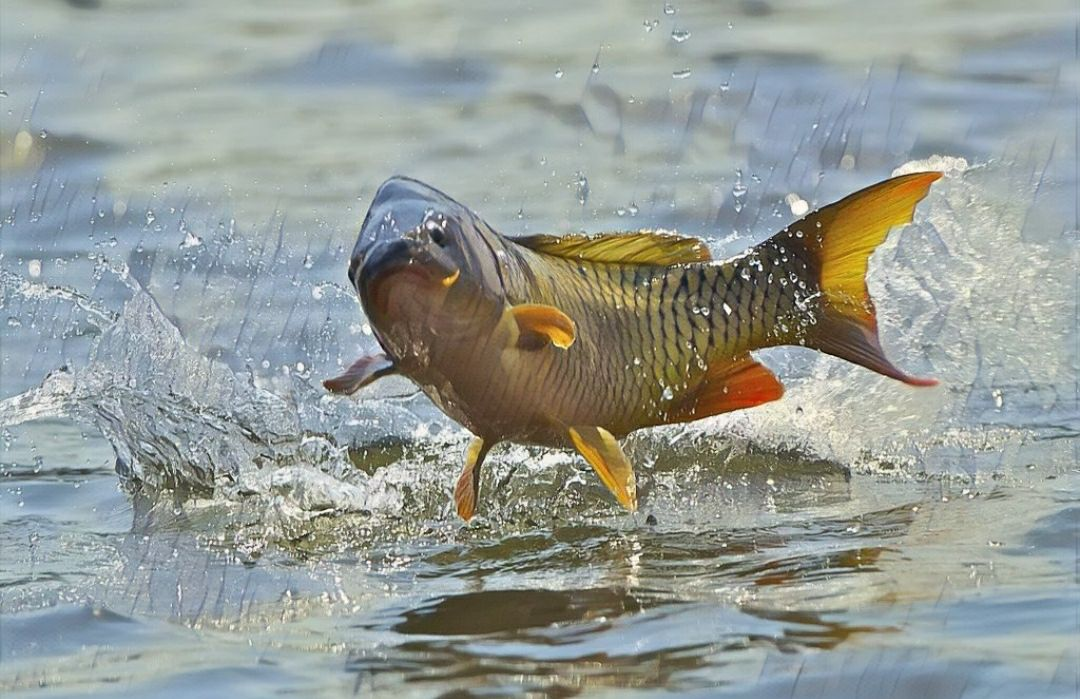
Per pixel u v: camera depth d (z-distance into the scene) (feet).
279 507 74.54
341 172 146.72
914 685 49.88
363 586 62.95
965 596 57.41
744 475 77.41
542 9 217.36
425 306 60.03
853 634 54.24
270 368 97.50
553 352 64.69
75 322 107.55
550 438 67.72
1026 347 88.74
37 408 83.20
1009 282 92.89
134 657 55.36
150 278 116.37
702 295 69.00
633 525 70.44
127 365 84.38
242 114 170.81
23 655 55.98
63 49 199.11
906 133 151.02
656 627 55.93
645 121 160.97
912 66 178.29
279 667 53.83
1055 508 68.59
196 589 63.00
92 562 67.05
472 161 149.07
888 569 61.21
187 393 83.61
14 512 75.20
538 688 50.80
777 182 138.82
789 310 69.82
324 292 113.19
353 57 193.77
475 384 63.93
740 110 162.61
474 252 61.00
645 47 192.85
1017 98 162.30
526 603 59.57
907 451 79.82
